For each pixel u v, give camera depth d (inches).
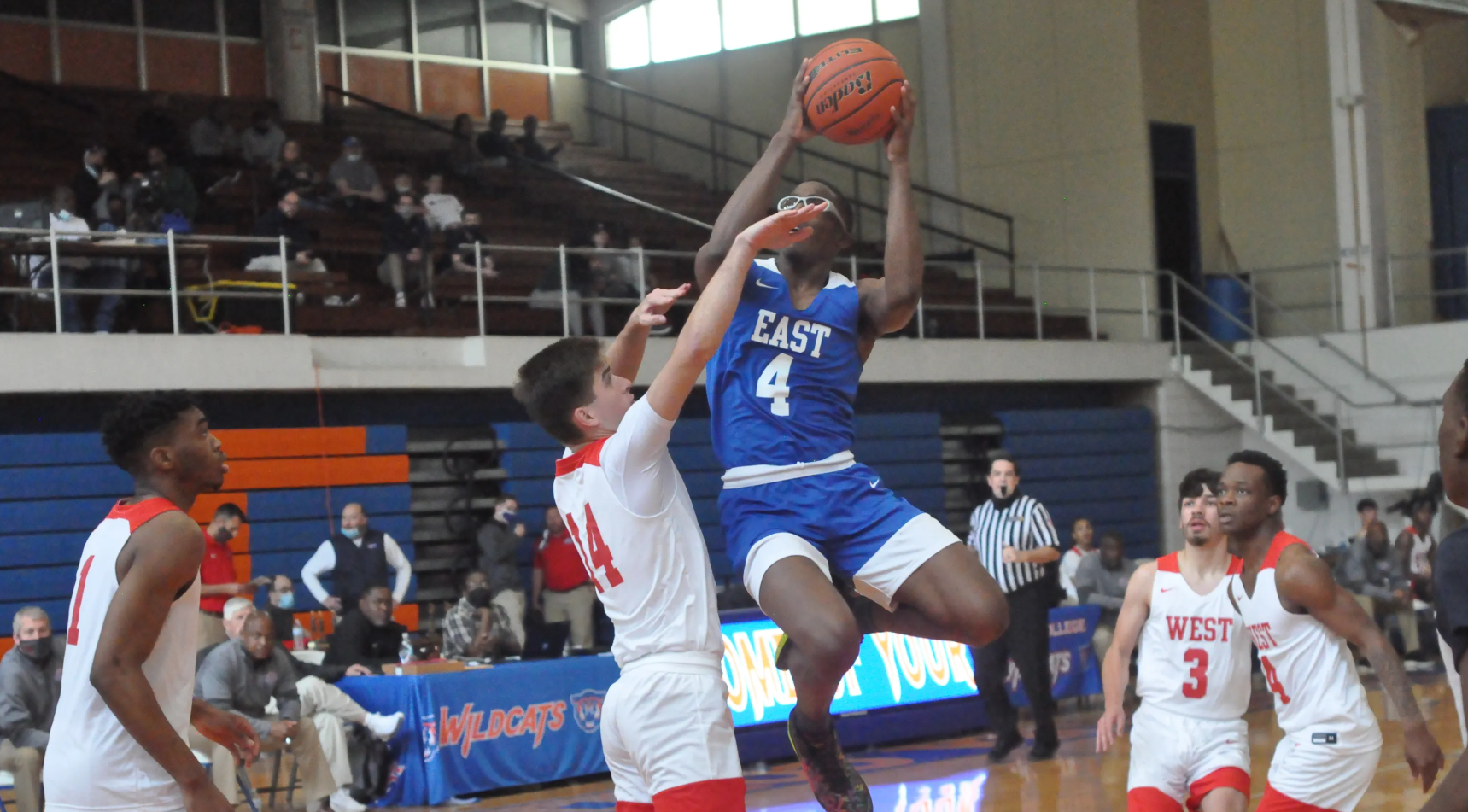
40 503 455.2
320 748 333.4
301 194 602.2
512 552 489.4
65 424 467.2
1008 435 669.9
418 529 527.8
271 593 433.4
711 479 593.9
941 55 810.8
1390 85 733.9
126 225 511.2
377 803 346.3
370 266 611.5
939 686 424.2
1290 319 754.2
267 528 493.0
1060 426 685.9
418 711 342.0
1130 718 447.2
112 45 730.2
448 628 399.5
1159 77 751.1
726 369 142.3
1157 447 717.9
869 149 828.0
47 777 128.2
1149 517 711.7
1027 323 738.2
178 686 128.3
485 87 873.5
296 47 761.0
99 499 466.0
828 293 142.8
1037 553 368.5
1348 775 172.2
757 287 141.8
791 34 847.7
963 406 674.8
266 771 403.2
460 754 343.9
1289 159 757.3
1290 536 174.2
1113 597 507.5
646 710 128.0
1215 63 783.1
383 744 347.6
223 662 323.3
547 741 361.4
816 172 847.1
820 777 144.2
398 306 560.1
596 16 919.0
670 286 693.9
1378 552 555.5
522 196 732.7
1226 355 721.6
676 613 129.0
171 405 132.5
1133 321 748.0
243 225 602.9
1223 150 781.3
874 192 827.4
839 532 138.8
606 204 755.4
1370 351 692.1
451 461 537.6
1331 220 743.1
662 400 124.5
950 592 136.2
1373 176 693.9
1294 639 173.5
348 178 629.0
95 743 125.3
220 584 403.9
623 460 127.0
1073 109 766.5
